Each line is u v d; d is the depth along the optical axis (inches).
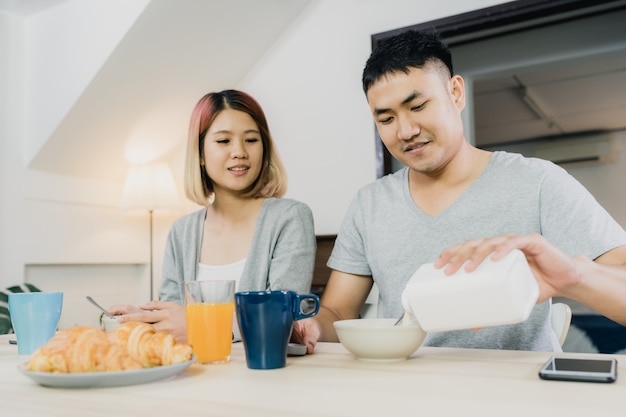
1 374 30.8
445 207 49.6
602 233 41.4
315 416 20.3
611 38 87.4
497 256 27.2
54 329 39.6
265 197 67.4
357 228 53.8
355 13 106.8
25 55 102.8
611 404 20.8
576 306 87.6
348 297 53.1
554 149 91.9
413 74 43.1
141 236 120.0
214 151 62.5
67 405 23.0
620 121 87.0
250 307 30.0
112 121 103.7
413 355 34.0
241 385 26.0
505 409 20.6
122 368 26.5
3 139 96.7
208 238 64.6
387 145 47.1
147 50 96.5
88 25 95.3
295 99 112.3
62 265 105.7
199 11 97.1
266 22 109.7
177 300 63.4
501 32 94.7
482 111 97.0
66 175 105.0
